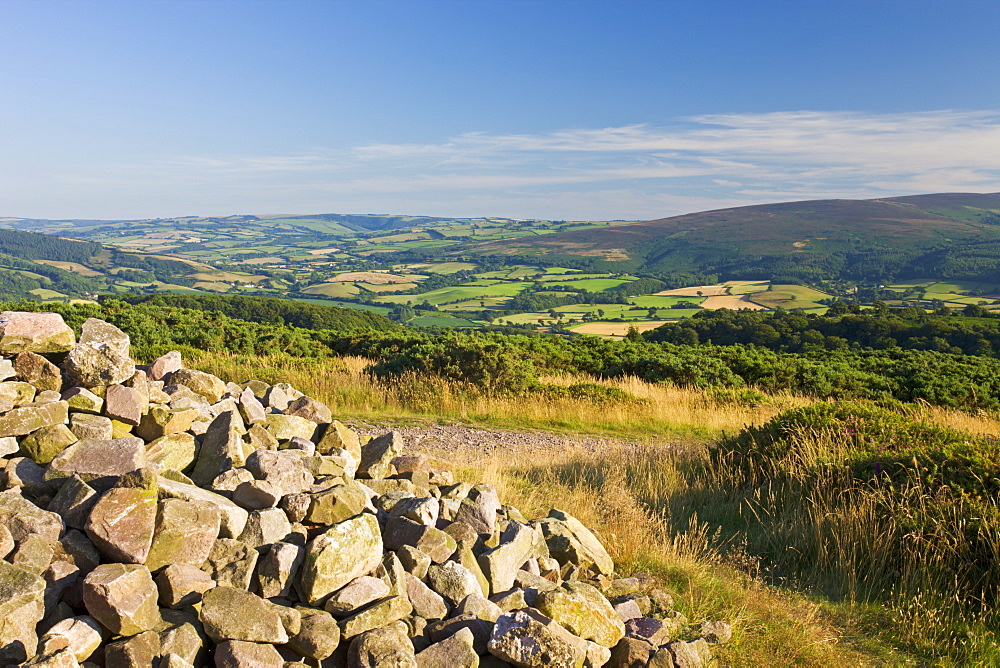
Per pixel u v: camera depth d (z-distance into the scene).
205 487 3.87
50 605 2.96
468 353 15.30
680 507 7.29
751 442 8.61
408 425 12.00
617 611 4.33
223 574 3.33
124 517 3.17
